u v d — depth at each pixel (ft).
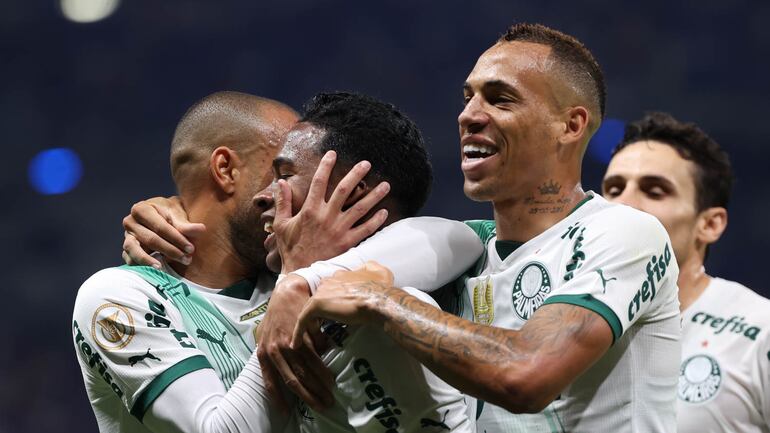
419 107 153.28
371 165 29.55
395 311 25.53
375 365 26.20
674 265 29.40
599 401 28.35
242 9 158.40
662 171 46.21
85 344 30.66
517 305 29.25
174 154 34.32
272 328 27.27
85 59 155.94
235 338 32.22
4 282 139.44
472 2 155.22
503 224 30.35
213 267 33.50
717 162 47.50
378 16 157.07
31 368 131.75
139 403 29.60
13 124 151.94
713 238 47.62
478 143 29.45
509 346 25.26
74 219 146.82
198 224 33.01
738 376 45.14
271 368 27.76
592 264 27.50
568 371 25.46
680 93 147.84
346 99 30.58
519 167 29.45
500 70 29.53
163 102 156.15
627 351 28.58
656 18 150.41
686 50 149.59
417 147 30.66
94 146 152.56
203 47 156.76
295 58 156.35
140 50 157.58
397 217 30.45
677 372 29.84
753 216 141.49
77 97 154.51
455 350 25.14
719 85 148.25
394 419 26.22
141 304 30.53
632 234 27.99
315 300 26.30
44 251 143.33
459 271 30.12
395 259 28.58
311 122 30.17
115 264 144.05
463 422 26.84
